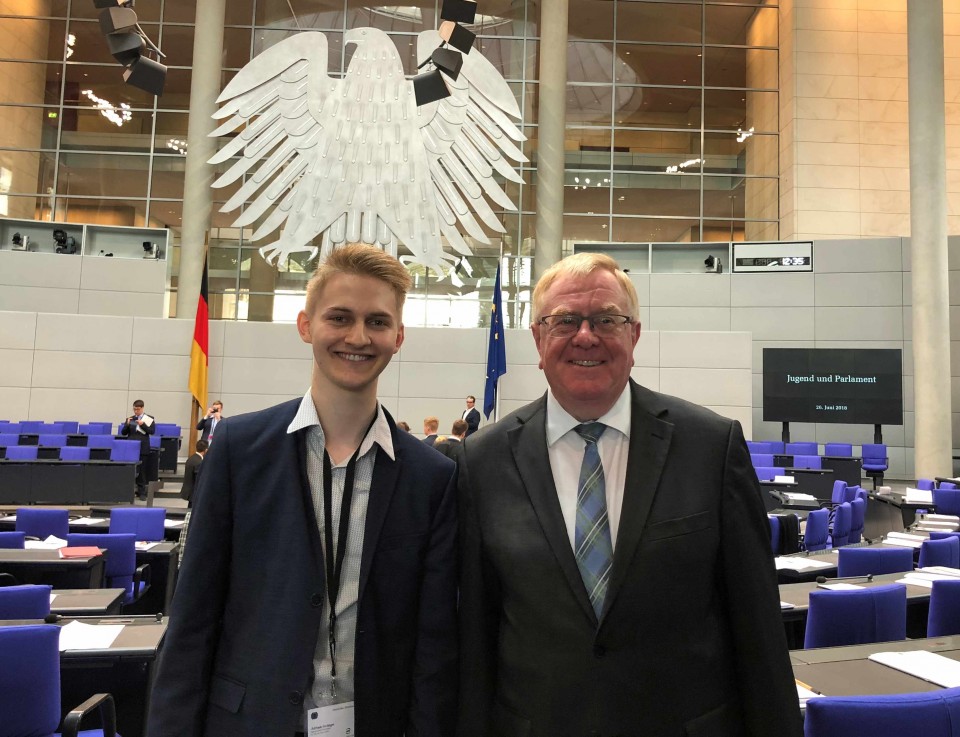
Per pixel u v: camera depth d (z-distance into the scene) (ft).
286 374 48.57
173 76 58.49
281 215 46.60
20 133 57.00
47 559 14.11
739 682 4.50
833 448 45.03
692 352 47.78
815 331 51.19
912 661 8.32
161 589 19.42
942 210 44.80
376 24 56.80
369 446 5.03
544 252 51.98
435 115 47.14
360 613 4.77
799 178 54.90
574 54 60.54
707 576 4.48
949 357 47.09
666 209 59.57
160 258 51.90
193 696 4.58
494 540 4.78
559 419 5.00
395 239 46.39
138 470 37.83
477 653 4.83
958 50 55.52
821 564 15.47
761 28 59.57
